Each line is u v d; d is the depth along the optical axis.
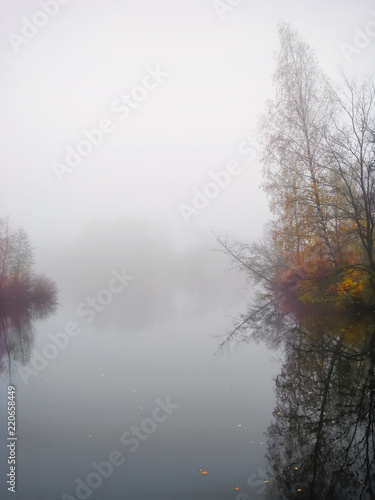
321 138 19.42
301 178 20.03
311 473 5.77
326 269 21.30
